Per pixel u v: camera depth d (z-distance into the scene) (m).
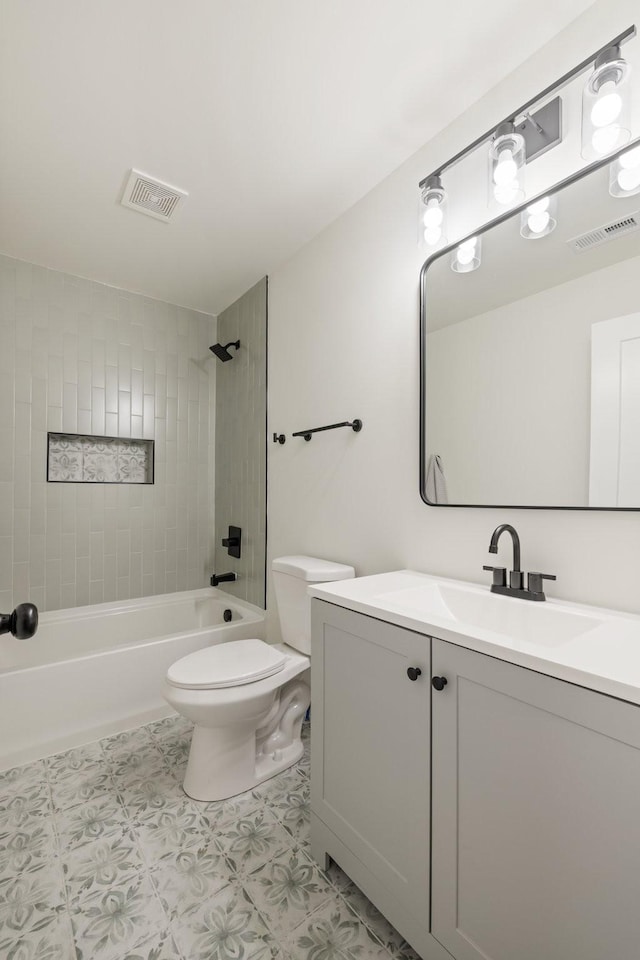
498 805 0.82
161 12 1.19
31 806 1.54
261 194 1.92
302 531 2.26
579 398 1.18
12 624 0.84
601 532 1.14
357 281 1.95
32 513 2.51
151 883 1.23
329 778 1.25
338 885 1.23
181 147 1.66
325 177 1.82
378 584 1.40
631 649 0.80
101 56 1.31
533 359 1.28
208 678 1.54
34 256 2.44
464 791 0.88
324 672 1.28
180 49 1.29
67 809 1.52
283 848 1.36
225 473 3.08
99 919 1.12
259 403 2.67
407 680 1.01
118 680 2.05
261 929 1.10
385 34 1.25
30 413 2.50
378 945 1.06
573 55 1.22
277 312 2.52
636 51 1.09
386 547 1.76
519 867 0.78
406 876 1.00
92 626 2.58
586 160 1.18
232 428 2.99
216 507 3.19
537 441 1.27
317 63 1.33
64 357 2.61
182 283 2.75
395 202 1.77
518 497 1.31
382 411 1.80
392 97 1.45
